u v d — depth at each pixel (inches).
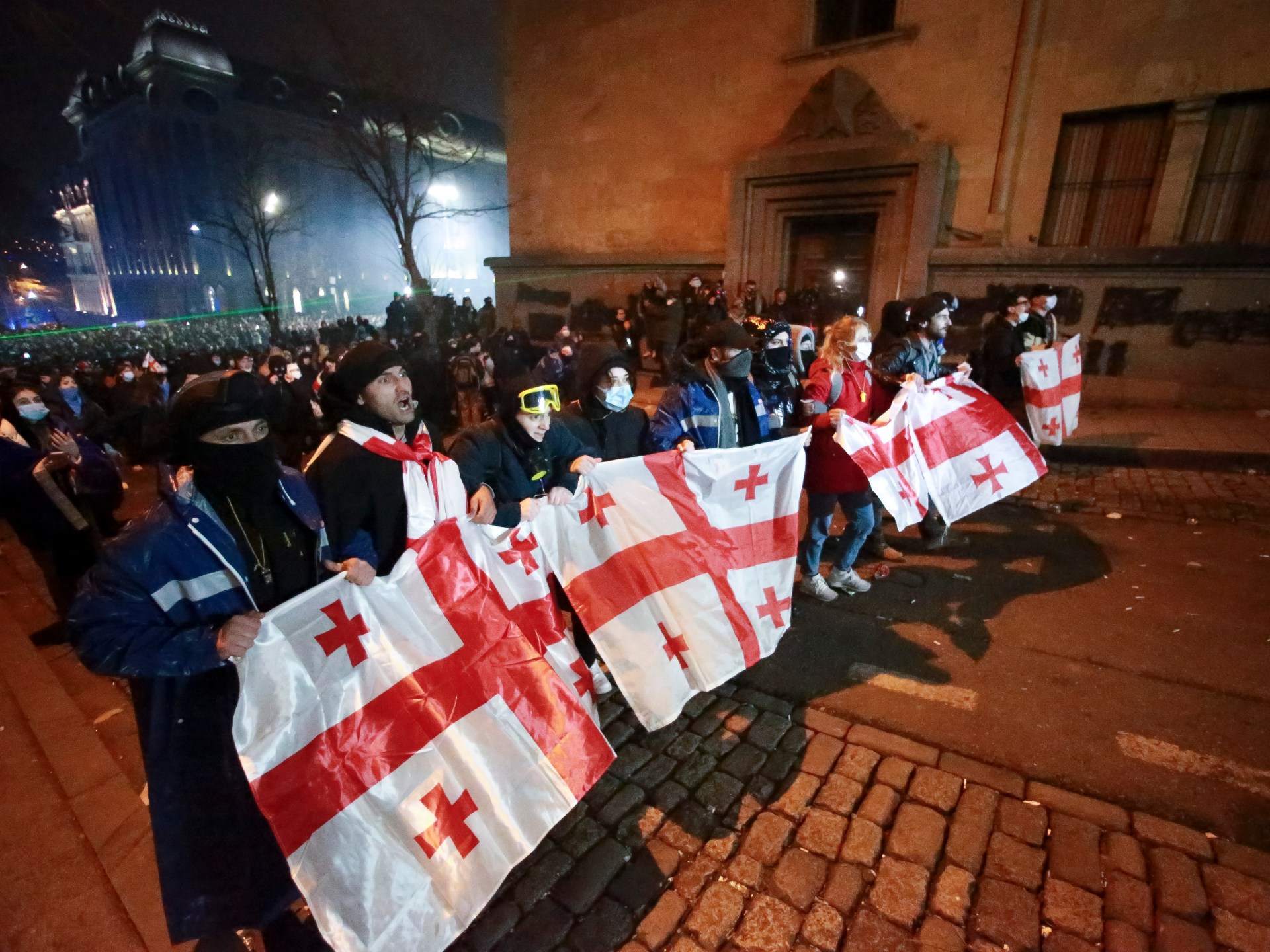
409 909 67.7
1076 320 371.6
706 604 109.3
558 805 78.8
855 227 457.4
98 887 91.2
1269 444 267.9
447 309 797.2
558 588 116.3
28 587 195.3
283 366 350.6
